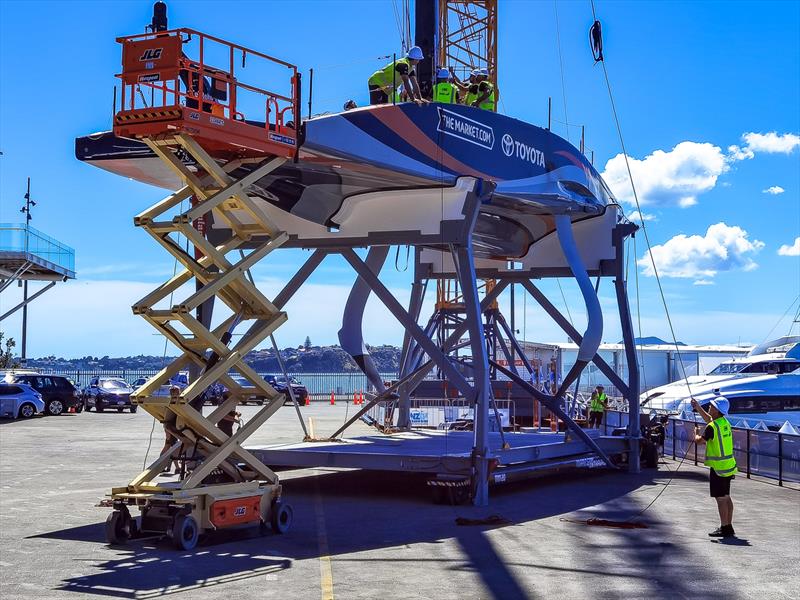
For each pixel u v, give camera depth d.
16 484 16.94
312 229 16.22
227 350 11.29
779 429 29.22
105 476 18.27
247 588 8.61
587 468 21.34
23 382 42.00
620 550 11.02
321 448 17.16
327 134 12.89
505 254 22.42
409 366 23.84
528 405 33.09
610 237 21.66
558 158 18.50
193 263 11.12
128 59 10.96
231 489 11.20
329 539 11.51
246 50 11.59
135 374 65.62
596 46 18.83
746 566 10.09
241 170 13.59
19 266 35.41
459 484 14.95
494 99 20.09
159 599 8.13
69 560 9.88
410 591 8.61
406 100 16.27
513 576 9.40
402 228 15.69
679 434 25.36
